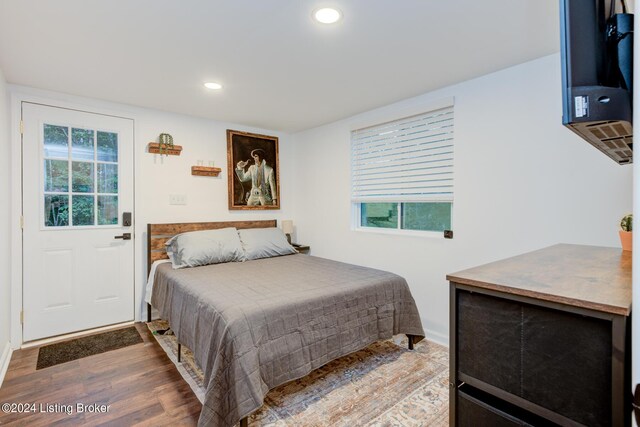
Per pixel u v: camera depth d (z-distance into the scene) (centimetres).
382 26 180
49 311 280
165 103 312
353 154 360
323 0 157
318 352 195
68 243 289
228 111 338
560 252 152
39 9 161
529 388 90
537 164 222
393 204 327
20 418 177
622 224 155
